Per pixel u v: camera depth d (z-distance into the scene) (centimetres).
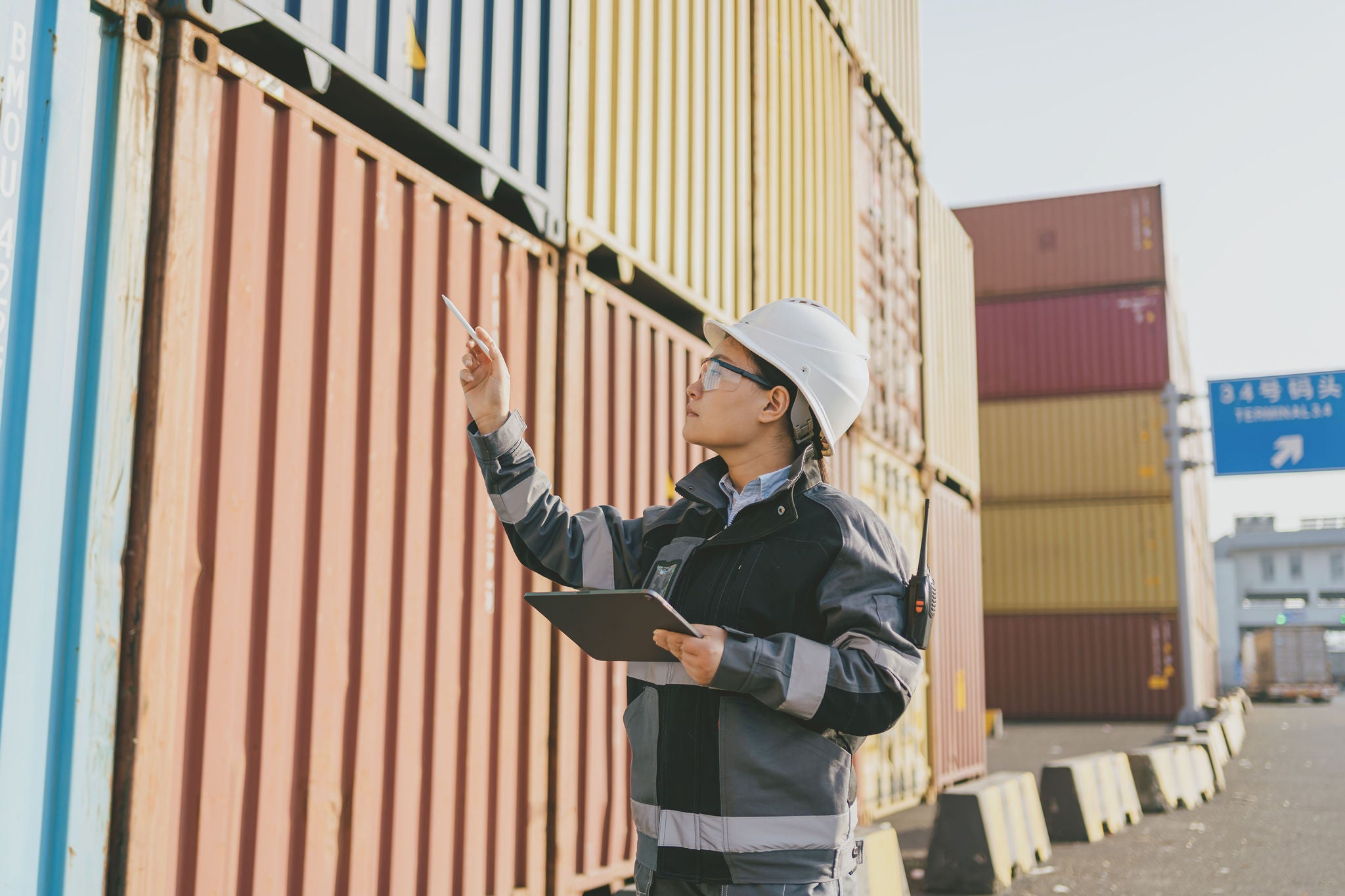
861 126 952
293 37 315
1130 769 1030
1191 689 1831
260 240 301
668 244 564
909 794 938
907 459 1027
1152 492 2330
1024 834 729
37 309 237
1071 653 2327
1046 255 2461
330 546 321
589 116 495
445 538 374
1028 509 2400
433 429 373
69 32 249
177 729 263
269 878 290
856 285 898
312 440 318
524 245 436
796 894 162
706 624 173
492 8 424
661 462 534
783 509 177
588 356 476
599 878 452
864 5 985
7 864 224
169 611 260
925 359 1102
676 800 169
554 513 200
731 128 662
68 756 237
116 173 257
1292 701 4331
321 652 314
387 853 337
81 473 246
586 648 177
